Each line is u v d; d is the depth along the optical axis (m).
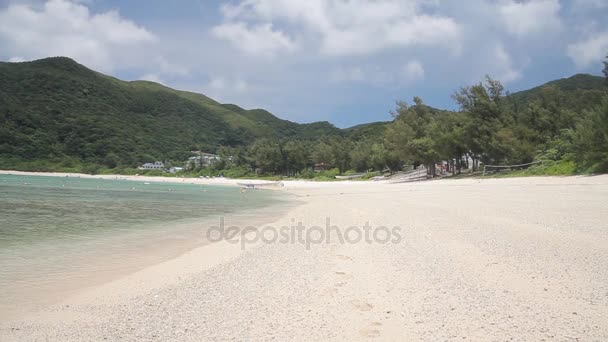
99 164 149.62
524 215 15.47
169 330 5.94
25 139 140.75
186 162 167.88
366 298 7.09
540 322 5.70
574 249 9.54
